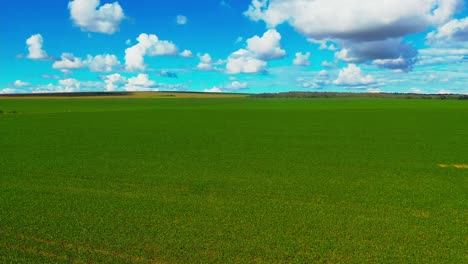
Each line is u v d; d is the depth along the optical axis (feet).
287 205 51.60
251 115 234.58
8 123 175.32
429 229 42.80
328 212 48.67
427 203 52.80
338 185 62.90
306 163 82.07
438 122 182.91
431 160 85.87
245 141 117.08
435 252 36.94
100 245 38.04
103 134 134.00
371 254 36.45
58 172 72.18
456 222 45.16
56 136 127.65
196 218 46.11
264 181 65.46
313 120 196.44
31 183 63.52
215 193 57.72
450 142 115.65
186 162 82.69
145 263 34.32
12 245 38.01
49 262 34.40
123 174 70.64
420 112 256.93
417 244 38.75
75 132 139.74
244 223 44.47
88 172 72.28
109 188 60.44
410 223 44.70
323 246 38.11
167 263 34.37
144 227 42.96
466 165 80.33
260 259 35.29
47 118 206.59
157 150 99.19
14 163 80.89
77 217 46.19
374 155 92.48
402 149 101.96
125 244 38.27
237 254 36.24
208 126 164.66
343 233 41.50
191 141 116.67
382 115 230.89
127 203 52.16
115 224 43.86
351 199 54.65
